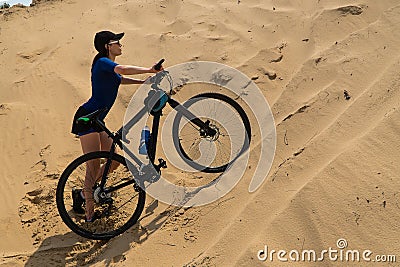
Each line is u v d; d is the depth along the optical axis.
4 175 4.64
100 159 3.86
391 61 4.38
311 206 3.02
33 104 5.80
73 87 5.95
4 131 5.33
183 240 3.36
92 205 3.84
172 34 6.89
